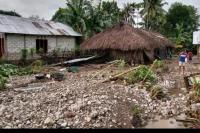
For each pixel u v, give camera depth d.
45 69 24.92
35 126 9.16
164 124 9.70
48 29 34.00
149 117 10.52
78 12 41.25
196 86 14.19
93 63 31.55
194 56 50.09
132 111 10.77
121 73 18.47
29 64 28.22
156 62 24.53
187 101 12.63
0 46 27.05
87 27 42.09
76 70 24.23
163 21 58.50
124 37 30.06
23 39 29.78
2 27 27.39
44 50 32.97
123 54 30.73
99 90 14.20
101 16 43.06
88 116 9.88
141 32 32.81
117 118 9.98
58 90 14.53
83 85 16.06
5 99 12.79
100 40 31.45
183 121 9.95
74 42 38.97
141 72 17.95
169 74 22.34
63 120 9.60
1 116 10.23
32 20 34.28
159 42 33.97
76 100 12.07
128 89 14.80
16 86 16.48
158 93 13.51
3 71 20.11
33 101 12.21
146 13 52.66
